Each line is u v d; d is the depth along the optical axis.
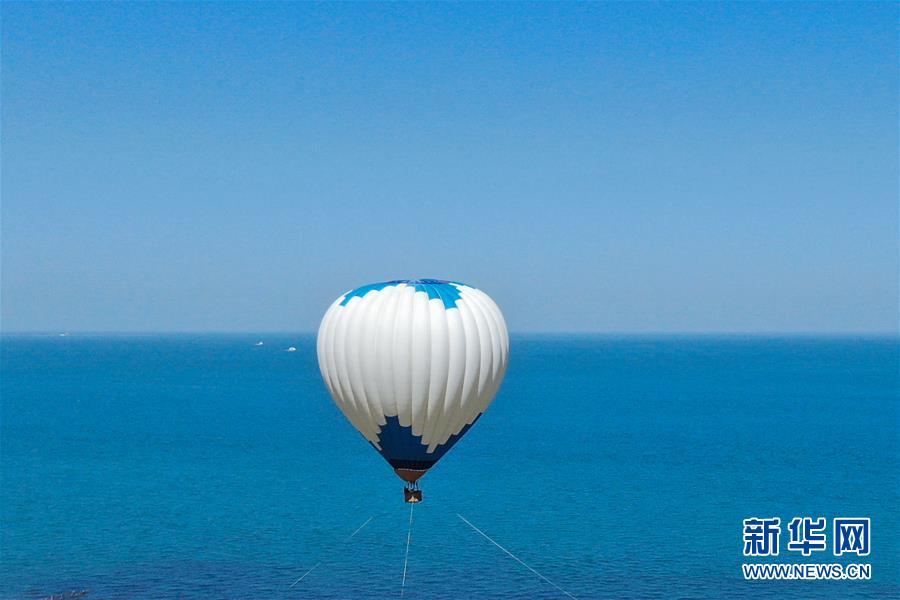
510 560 69.50
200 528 80.12
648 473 107.38
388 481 102.75
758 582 64.38
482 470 109.69
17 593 61.56
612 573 66.12
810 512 86.94
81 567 67.50
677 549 72.81
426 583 63.78
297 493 95.75
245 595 61.19
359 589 62.66
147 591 62.16
